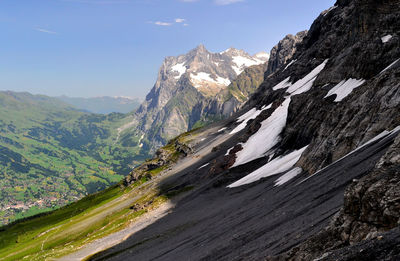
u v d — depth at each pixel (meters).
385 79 56.03
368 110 54.12
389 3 120.44
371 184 22.30
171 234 82.25
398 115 44.88
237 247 39.62
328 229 24.58
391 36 108.12
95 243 114.94
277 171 86.94
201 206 102.94
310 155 66.88
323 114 94.19
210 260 40.66
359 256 14.30
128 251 85.12
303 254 23.67
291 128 109.12
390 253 13.20
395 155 26.33
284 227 35.59
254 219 49.03
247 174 116.00
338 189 36.19
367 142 46.19
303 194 44.28
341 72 113.62
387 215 19.81
